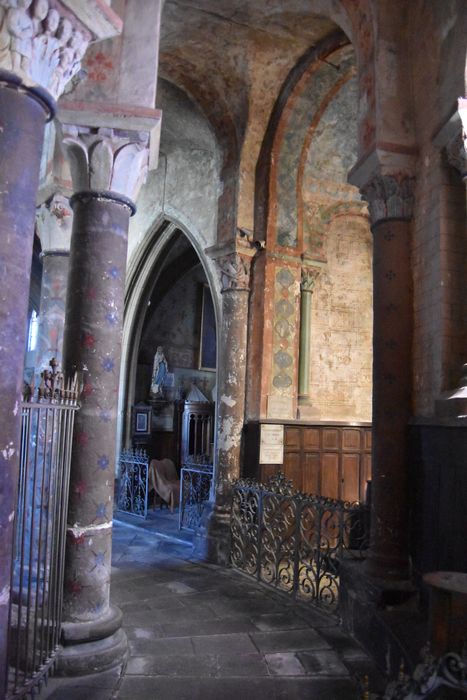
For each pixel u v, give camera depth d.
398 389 5.34
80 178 4.81
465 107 4.71
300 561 6.52
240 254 8.59
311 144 8.99
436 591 3.39
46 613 4.35
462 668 2.61
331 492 8.97
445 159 5.09
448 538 4.52
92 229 4.76
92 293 4.70
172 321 15.24
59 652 4.23
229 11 7.18
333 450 9.06
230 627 5.43
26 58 3.13
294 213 8.95
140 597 6.29
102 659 4.31
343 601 5.54
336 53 7.61
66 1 3.20
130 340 12.81
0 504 2.97
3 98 3.10
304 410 8.88
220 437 8.42
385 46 5.64
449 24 5.07
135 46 4.69
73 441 4.54
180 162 10.34
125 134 4.69
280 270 8.79
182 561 7.95
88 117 4.58
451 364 4.89
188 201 9.98
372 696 3.07
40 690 3.84
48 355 6.66
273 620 5.66
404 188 5.52
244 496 7.78
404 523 5.19
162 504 12.25
